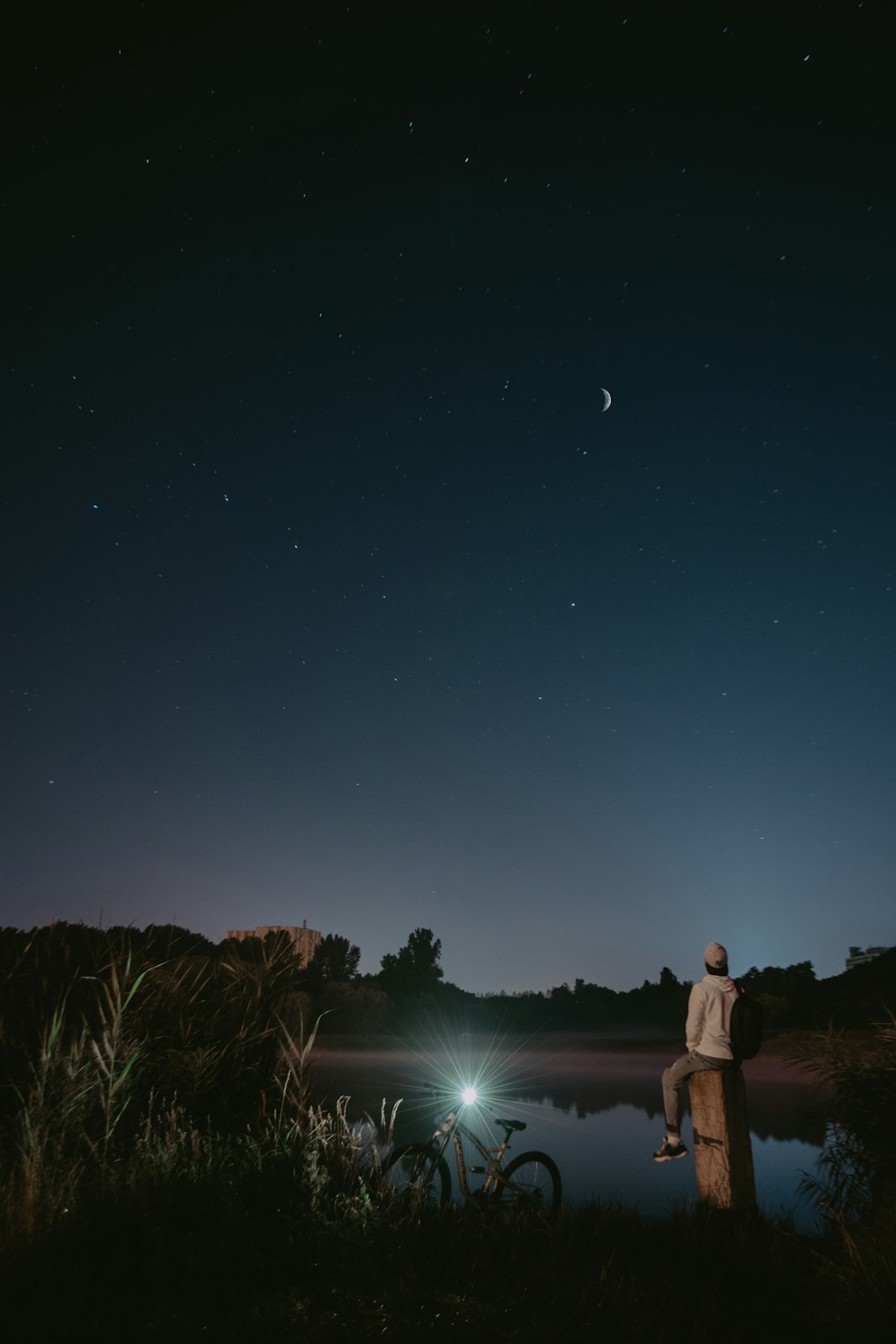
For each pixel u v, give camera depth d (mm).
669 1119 6375
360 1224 4609
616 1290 4422
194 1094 5754
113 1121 4926
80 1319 3131
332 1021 36438
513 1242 5125
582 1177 9070
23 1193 3918
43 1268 3365
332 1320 3604
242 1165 4840
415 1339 3619
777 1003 32719
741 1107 6230
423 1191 5527
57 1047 5105
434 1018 44656
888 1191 5461
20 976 6121
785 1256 5199
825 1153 6609
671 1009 52562
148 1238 3816
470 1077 20141
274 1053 6688
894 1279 4379
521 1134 11711
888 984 30969
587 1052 30953
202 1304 3465
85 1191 4191
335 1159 5340
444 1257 4695
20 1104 5047
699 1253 5250
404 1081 17906
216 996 6941
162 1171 4445
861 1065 6242
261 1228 4246
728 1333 4168
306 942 40125
